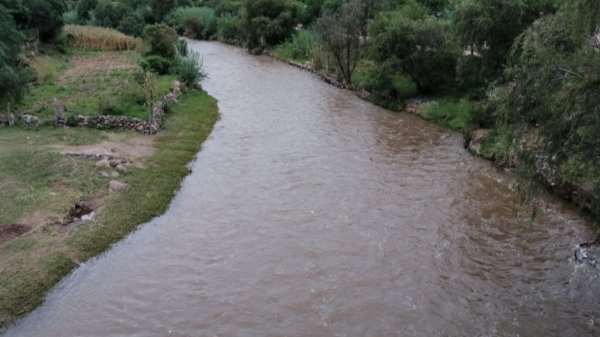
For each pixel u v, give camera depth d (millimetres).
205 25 88062
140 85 40469
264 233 22953
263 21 72000
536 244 21906
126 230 22547
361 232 22969
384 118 40312
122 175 27328
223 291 19016
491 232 22906
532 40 18203
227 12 90500
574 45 16594
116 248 21484
